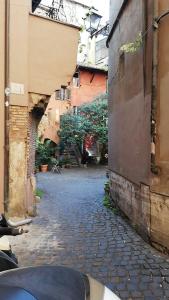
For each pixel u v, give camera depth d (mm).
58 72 8977
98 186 16297
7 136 8031
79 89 27500
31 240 6961
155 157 6309
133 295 4434
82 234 7500
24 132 8312
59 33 8945
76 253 6172
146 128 6820
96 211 10180
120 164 9852
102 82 28547
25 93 8336
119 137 10141
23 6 8289
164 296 4406
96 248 6465
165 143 6016
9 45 8086
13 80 8148
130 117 8492
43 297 1730
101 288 2070
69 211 10125
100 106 25688
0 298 1679
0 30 8039
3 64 8078
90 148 26969
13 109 8164
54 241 6918
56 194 13656
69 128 25312
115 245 6648
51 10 16938
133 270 5309
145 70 6949
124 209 9125
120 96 10055
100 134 25516
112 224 8492
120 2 10055
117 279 4961
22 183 8258
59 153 26016
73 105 27281
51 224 8375
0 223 3033
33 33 8617
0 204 8008
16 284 1854
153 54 6301
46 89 8820
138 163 7500
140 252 6199
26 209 8523
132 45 7273
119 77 10211
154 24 6270
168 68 5918
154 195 6371
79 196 13203
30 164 9680
